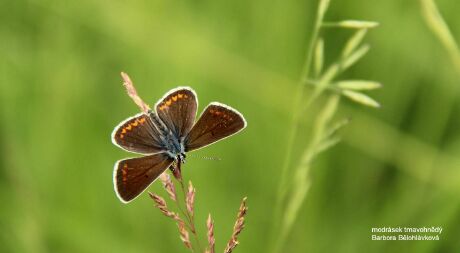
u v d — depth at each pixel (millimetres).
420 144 360
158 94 367
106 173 362
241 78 367
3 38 367
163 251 355
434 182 354
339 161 361
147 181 278
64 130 364
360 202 359
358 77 367
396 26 368
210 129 285
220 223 357
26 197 356
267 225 356
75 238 354
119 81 368
